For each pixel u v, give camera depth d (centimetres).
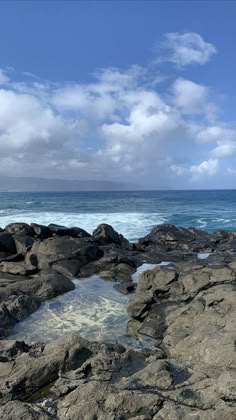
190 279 1391
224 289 1203
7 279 1677
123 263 1917
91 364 886
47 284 1524
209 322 1027
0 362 909
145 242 2575
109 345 982
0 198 9531
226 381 715
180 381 808
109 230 2486
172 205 6194
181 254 2197
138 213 4547
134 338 1142
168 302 1343
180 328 1074
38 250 1994
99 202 7156
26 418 697
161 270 1490
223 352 846
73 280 1745
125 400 720
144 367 893
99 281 1734
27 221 3747
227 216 4278
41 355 926
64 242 2006
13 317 1272
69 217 4056
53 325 1245
